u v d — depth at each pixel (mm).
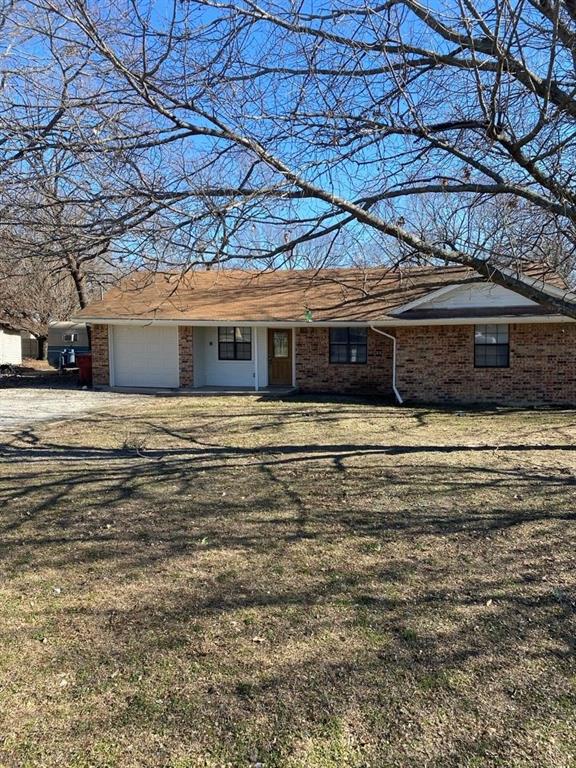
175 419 13062
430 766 2541
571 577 4508
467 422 12570
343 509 6312
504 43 5285
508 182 6211
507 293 15164
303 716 2885
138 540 5414
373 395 17719
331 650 3490
